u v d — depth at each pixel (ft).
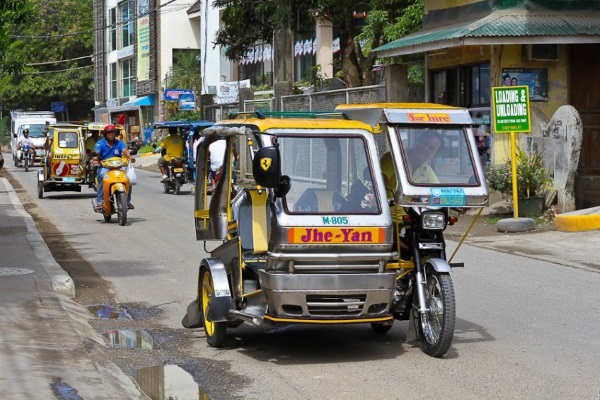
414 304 29.32
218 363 28.66
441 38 66.64
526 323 33.60
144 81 192.13
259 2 102.63
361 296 27.63
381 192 28.14
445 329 27.84
